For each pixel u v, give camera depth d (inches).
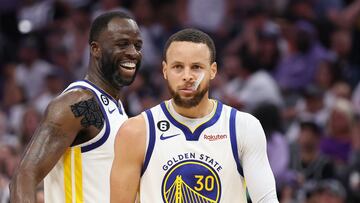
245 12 1064.8
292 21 1011.3
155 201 378.9
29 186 414.9
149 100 861.8
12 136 959.0
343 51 992.2
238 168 385.7
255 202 384.2
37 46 1092.5
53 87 988.6
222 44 1028.5
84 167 436.5
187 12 1091.3
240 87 917.8
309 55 942.4
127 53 454.6
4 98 1074.7
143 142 382.9
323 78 925.2
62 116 429.4
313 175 725.9
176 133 384.2
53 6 1144.8
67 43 1088.2
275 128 721.0
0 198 674.2
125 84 458.3
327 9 1045.8
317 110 863.7
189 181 379.6
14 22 1159.6
